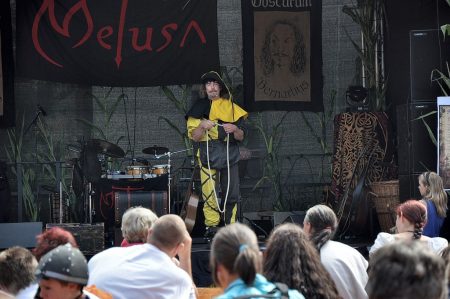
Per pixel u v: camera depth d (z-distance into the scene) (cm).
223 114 1582
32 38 1725
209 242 1529
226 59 1825
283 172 1827
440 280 426
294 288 623
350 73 1830
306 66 1816
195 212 1501
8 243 1545
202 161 1574
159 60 1758
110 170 1792
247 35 1806
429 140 1411
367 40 1817
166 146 1830
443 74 1407
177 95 1830
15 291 648
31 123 1764
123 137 1823
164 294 759
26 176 1783
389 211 1581
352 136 1681
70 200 1744
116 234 1523
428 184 1192
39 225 1563
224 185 1584
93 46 1744
